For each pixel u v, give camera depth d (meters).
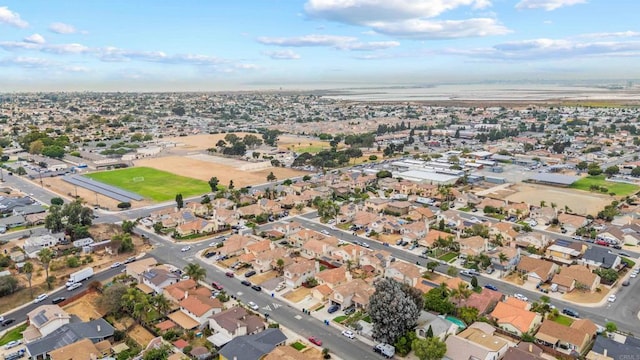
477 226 172.25
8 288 126.50
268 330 105.50
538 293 128.50
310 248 156.75
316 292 126.19
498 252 148.75
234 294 128.62
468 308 112.81
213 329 109.19
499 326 109.94
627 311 117.50
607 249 155.25
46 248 151.62
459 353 93.31
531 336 103.88
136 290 122.06
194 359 95.88
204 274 132.00
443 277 138.12
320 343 103.50
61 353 94.31
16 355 98.88
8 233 178.62
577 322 106.81
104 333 104.56
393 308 100.31
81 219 180.12
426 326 104.38
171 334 105.62
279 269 144.75
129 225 178.12
